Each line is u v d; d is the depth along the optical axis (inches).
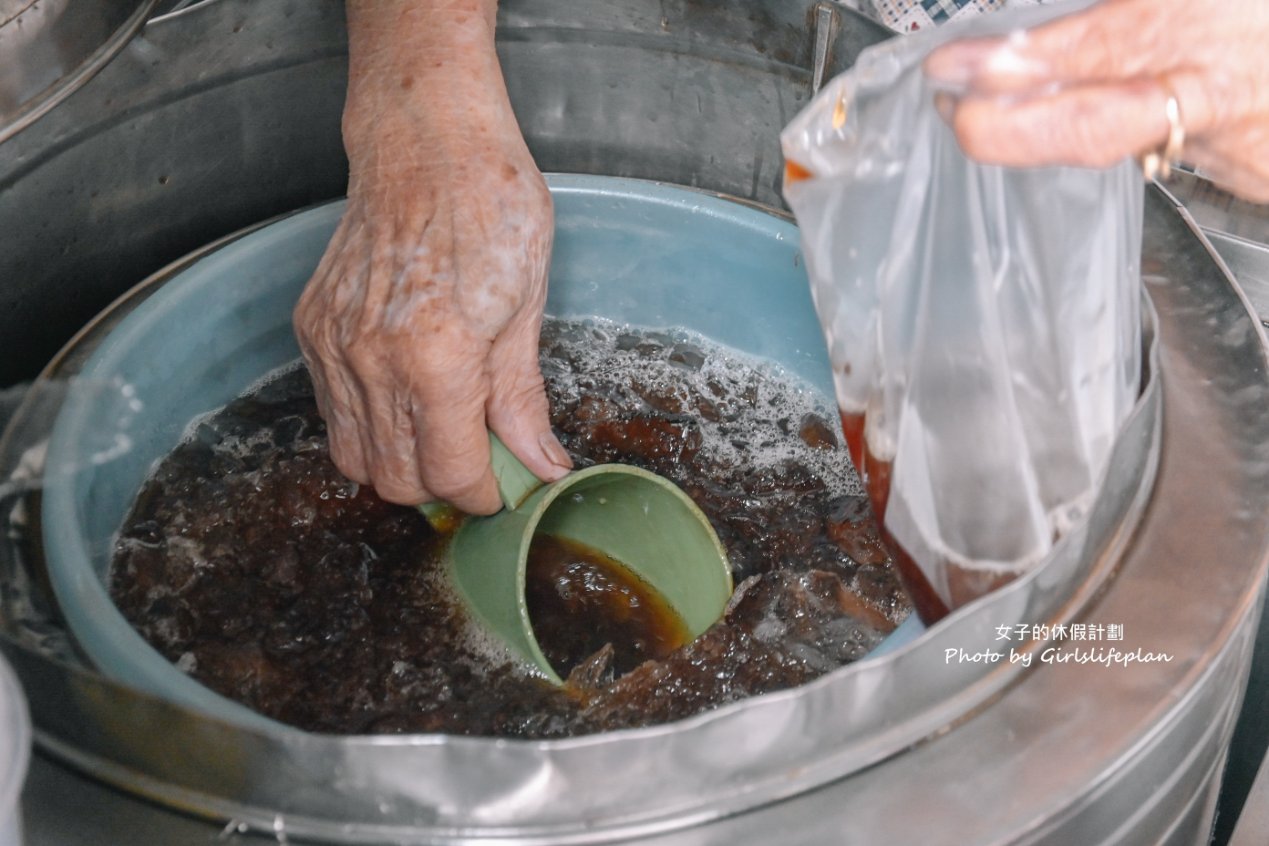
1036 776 21.4
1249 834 38.3
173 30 36.3
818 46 39.3
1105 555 25.3
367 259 30.3
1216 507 26.4
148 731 20.3
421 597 32.0
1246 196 21.1
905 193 24.1
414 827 20.2
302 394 39.3
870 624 31.7
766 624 31.6
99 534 32.1
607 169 46.9
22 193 34.9
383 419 30.4
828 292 25.6
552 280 43.4
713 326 43.6
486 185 30.7
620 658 31.2
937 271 24.7
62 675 20.4
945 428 26.0
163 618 30.7
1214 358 29.9
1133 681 23.0
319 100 42.6
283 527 33.8
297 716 28.4
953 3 42.7
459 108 31.8
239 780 20.3
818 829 20.6
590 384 40.8
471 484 30.7
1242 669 27.3
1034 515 26.0
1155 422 27.2
